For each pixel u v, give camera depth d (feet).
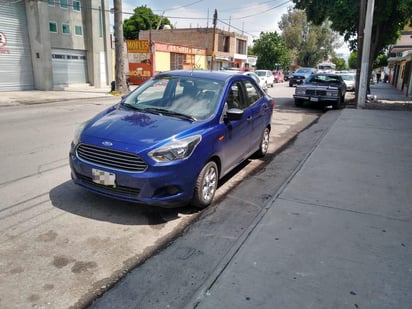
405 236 11.92
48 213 13.43
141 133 13.11
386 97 72.64
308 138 29.78
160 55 109.60
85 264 10.29
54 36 74.13
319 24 62.23
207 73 18.06
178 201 13.10
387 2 51.47
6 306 8.45
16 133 27.68
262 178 18.70
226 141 15.69
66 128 30.30
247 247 11.05
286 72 179.93
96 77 84.02
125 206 14.24
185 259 10.70
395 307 8.48
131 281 9.57
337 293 8.93
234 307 8.38
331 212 13.70
